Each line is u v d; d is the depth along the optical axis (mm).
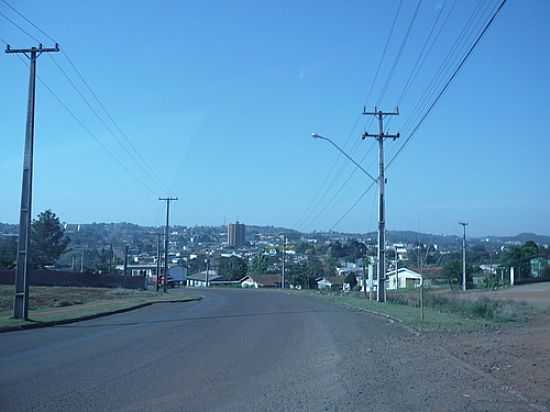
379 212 42656
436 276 76688
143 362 14914
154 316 32719
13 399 10430
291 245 165375
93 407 9820
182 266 149625
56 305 41000
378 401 10297
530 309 34594
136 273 135000
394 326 25438
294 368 13961
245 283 123188
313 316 32031
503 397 10508
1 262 85188
